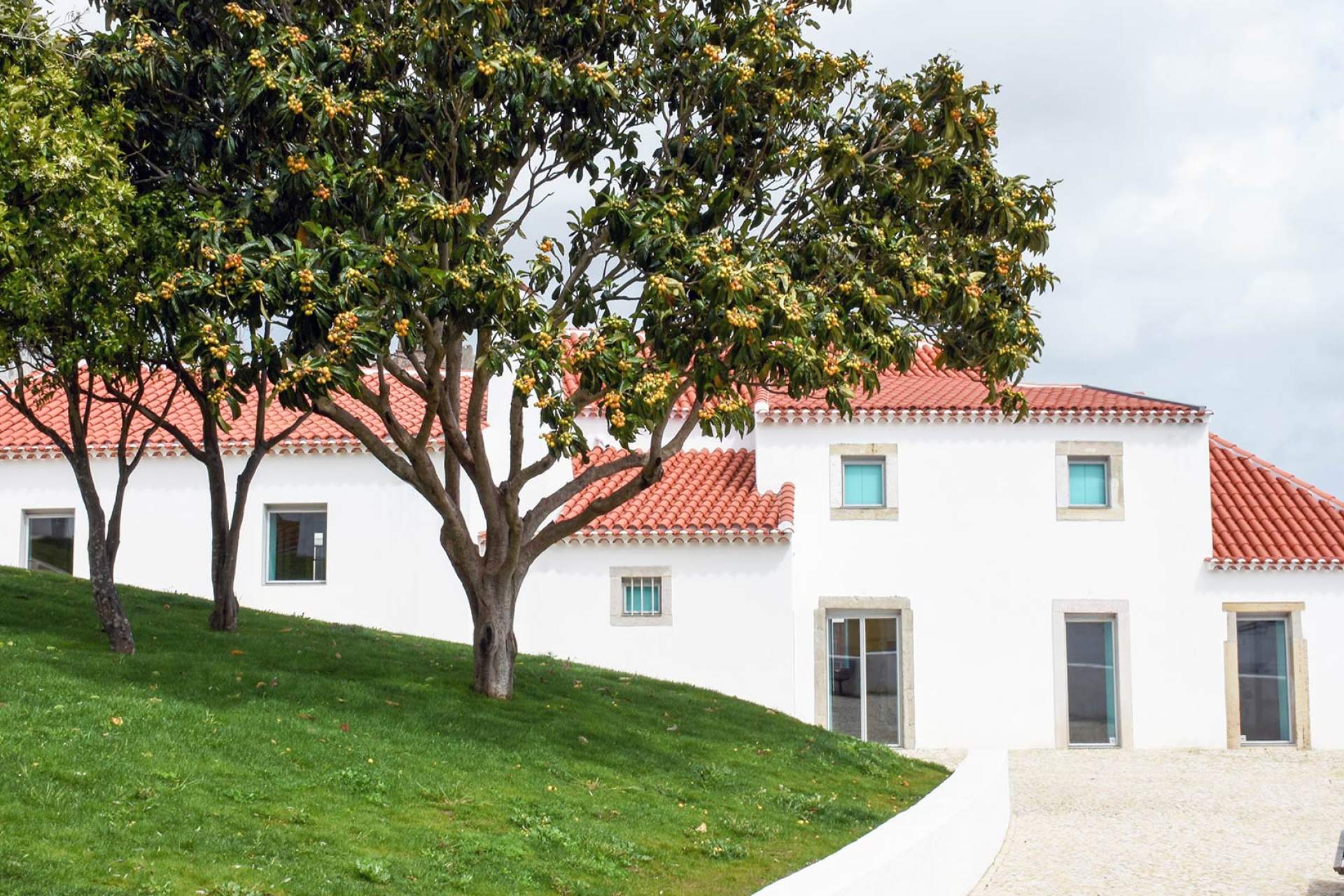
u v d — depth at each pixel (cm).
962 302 1612
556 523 1733
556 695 1839
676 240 1435
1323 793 1958
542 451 2586
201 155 1598
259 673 1593
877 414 2541
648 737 1708
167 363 1755
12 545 2633
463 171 1591
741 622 2453
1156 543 2533
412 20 1508
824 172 1639
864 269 1598
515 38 1573
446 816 1186
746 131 1645
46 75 1425
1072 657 2536
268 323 1412
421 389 1639
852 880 959
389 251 1393
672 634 2458
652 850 1220
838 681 2512
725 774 1580
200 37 1606
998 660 2511
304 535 2619
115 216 1431
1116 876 1339
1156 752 2461
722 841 1296
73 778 1053
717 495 2572
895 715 2503
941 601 2519
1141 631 2519
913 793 1769
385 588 2577
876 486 2567
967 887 1279
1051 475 2544
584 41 1605
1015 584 2523
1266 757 2388
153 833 984
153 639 1769
